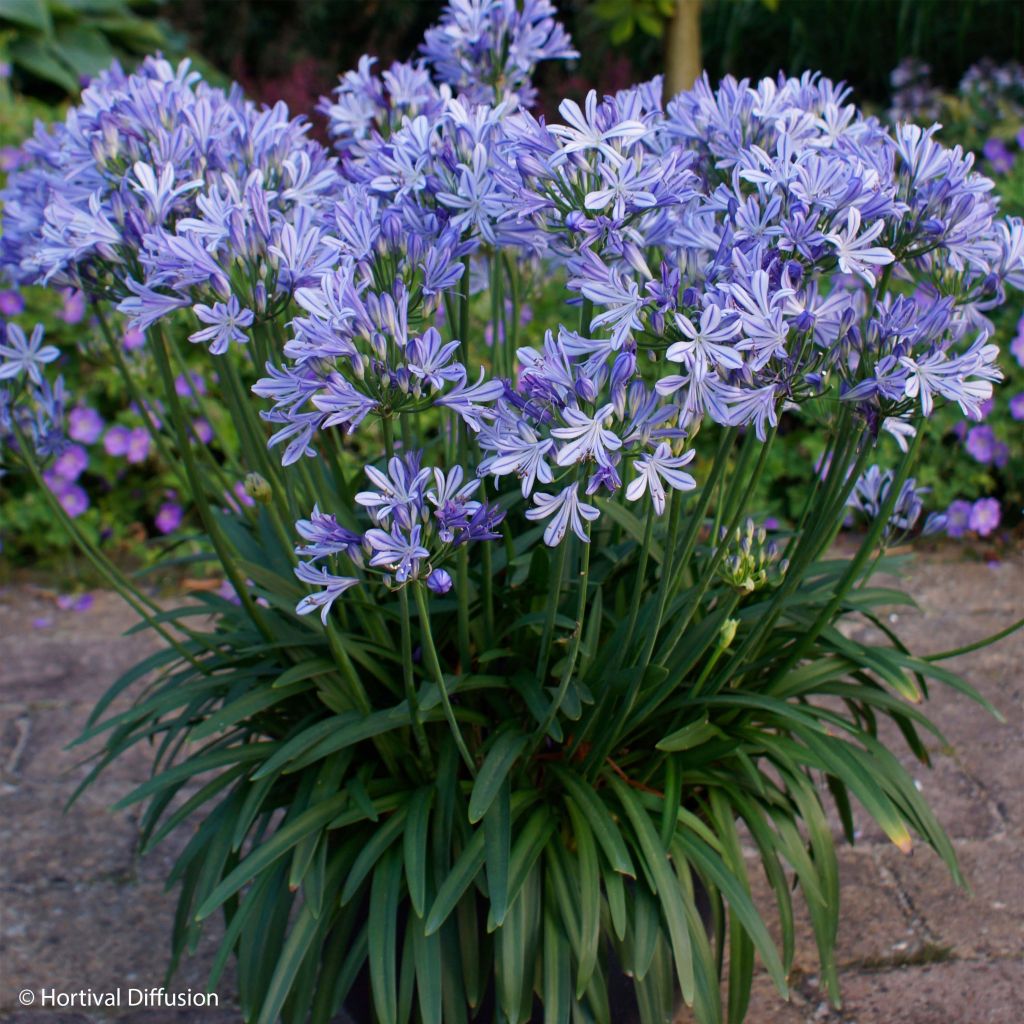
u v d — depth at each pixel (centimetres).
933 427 237
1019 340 231
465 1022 106
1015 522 248
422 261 97
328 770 111
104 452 246
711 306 87
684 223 98
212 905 100
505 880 100
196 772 110
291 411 92
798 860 113
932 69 402
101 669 204
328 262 97
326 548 92
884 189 97
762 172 96
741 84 105
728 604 108
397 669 117
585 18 443
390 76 121
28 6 392
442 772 110
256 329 105
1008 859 154
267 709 121
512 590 121
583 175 94
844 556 230
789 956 112
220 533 112
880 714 183
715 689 111
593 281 92
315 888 104
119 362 124
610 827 105
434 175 101
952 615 216
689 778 115
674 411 89
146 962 141
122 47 443
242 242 95
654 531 123
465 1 119
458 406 91
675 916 102
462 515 91
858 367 94
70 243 103
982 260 101
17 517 237
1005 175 282
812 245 92
